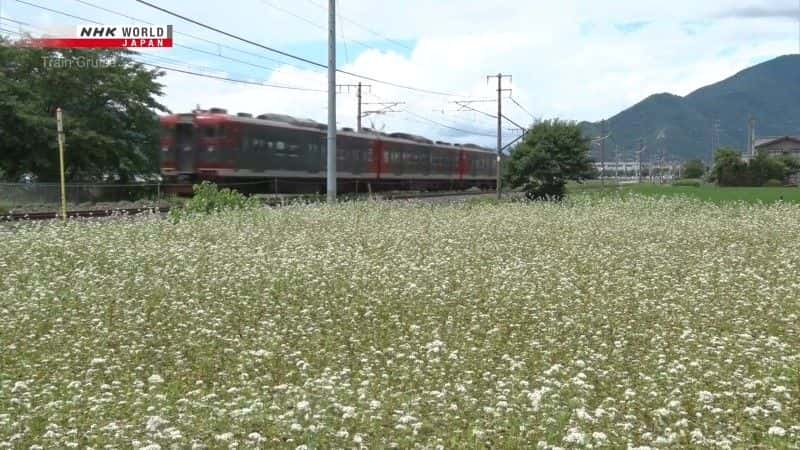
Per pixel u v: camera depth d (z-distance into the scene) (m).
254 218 21.34
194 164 34.00
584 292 12.48
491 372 8.19
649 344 9.34
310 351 9.00
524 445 5.88
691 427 6.40
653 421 6.57
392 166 49.25
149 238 17.23
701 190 59.44
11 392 7.09
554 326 10.12
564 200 37.25
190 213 22.09
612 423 6.38
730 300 11.58
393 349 8.96
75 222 18.94
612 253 16.39
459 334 9.80
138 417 6.46
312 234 18.92
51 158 37.00
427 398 7.01
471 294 12.02
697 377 7.74
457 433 6.12
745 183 93.00
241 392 7.34
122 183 39.78
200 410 6.61
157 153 40.91
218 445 5.73
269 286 12.39
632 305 11.38
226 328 9.95
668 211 27.81
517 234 19.72
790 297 11.67
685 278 13.43
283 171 37.69
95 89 39.16
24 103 36.12
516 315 10.80
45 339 9.09
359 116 58.66
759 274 14.05
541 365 8.54
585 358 8.73
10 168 36.44
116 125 39.69
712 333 9.80
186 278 12.74
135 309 10.65
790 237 20.17
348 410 6.33
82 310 10.58
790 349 8.91
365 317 10.71
